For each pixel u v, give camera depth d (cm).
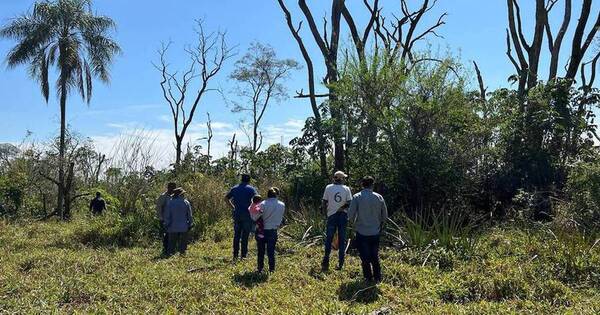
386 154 1600
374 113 1631
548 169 1525
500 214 1527
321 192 1762
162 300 791
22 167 2378
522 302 768
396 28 2294
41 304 749
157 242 1455
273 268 1027
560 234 1094
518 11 2009
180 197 1291
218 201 1664
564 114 1551
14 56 2602
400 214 1410
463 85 1595
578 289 854
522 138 1580
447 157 1544
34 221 2012
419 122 1593
